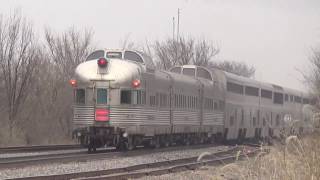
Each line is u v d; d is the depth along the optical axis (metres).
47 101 92.69
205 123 74.44
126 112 53.91
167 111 62.53
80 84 54.97
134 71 54.75
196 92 71.75
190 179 34.72
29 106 87.44
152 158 49.34
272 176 26.83
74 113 55.38
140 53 59.59
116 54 59.81
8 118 80.50
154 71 59.91
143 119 56.00
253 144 85.56
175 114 64.75
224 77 82.56
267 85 103.50
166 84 62.50
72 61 110.75
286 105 112.88
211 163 44.41
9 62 82.69
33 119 86.25
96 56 60.62
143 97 56.12
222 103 81.50
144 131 56.25
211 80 78.62
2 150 55.69
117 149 57.88
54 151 58.59
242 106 89.62
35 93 90.62
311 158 24.84
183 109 67.38
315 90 41.28
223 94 81.69
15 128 78.44
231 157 48.03
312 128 28.44
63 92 95.81
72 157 45.66
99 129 54.19
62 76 100.75
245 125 91.00
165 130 61.88
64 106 94.19
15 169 35.91
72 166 39.31
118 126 53.59
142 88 55.84
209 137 77.69
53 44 110.94
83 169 37.94
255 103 95.94
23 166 37.72
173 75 65.88
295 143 26.61
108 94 53.91
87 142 55.09
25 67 84.81
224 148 68.62
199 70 79.38
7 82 82.12
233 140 87.19
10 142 74.19
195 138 73.75
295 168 25.33
